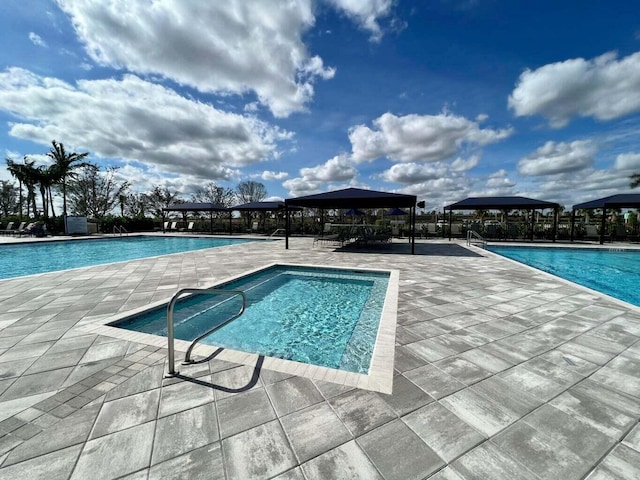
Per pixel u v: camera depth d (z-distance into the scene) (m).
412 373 2.37
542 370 2.44
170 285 5.55
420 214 27.66
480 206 14.76
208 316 4.46
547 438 1.67
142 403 1.98
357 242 12.55
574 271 8.60
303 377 2.30
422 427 1.75
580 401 2.02
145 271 6.95
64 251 13.08
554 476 1.42
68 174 22.09
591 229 15.09
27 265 9.87
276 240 16.78
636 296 6.01
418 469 1.45
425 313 3.88
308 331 3.99
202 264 8.02
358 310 4.81
